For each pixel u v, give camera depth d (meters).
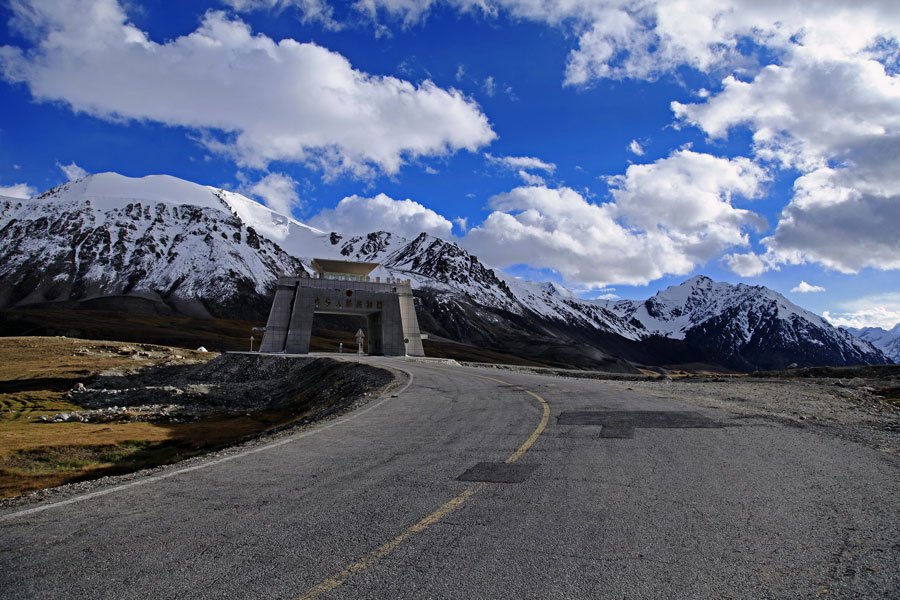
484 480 7.68
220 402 41.22
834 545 5.01
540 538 5.34
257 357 57.53
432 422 14.00
